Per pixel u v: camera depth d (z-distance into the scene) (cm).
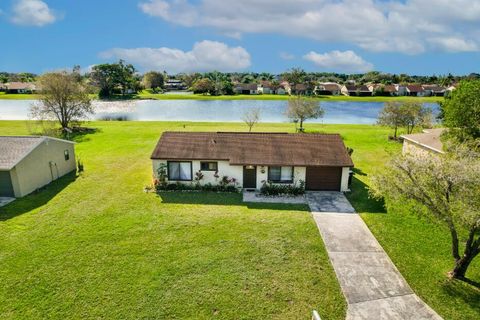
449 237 1508
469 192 1077
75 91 4278
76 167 2636
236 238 1489
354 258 1345
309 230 1577
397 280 1208
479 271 1249
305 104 4319
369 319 1025
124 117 6488
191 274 1223
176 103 9488
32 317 1018
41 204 1884
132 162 2775
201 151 2138
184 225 1614
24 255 1343
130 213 1756
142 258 1325
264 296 1115
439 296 1124
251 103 9600
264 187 2053
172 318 1020
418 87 12938
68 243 1438
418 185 1159
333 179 2094
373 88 12744
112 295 1113
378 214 1759
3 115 6331
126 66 12450
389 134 4075
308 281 1195
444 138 2103
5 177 1959
